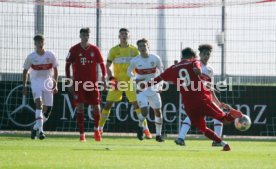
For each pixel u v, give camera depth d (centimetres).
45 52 5269
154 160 3369
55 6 6141
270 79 6138
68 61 5172
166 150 4131
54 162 3197
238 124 4350
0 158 3356
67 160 3300
